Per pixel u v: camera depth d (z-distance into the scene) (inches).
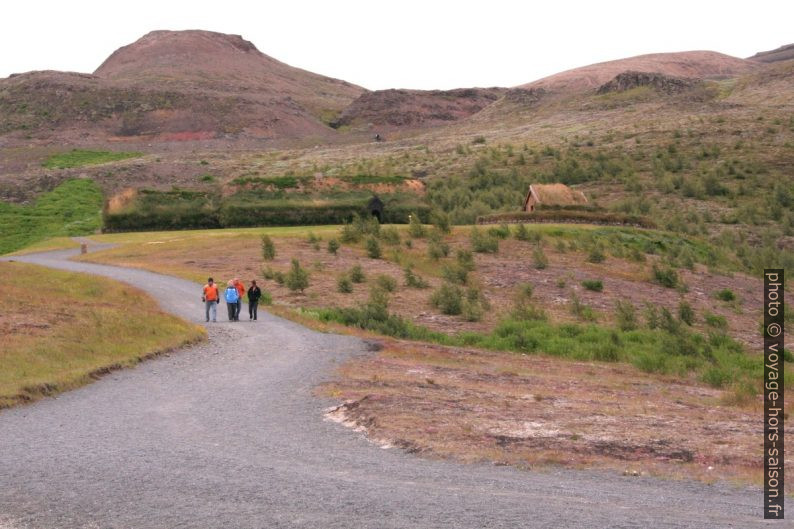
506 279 1915.6
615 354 1179.9
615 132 6525.6
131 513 362.6
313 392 695.7
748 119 6333.7
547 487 406.9
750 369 1177.4
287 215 3275.1
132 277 1760.6
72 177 5447.8
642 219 2883.9
